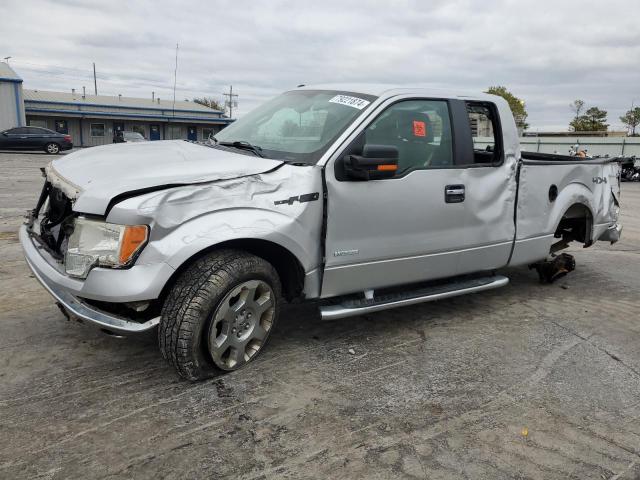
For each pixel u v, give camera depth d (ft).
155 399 10.16
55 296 10.20
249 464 8.49
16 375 10.82
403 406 10.39
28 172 52.34
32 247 11.41
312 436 9.29
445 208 13.34
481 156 15.15
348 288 12.31
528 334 14.30
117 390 10.41
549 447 9.29
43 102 141.28
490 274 15.69
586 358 12.94
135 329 9.93
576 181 17.29
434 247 13.38
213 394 10.43
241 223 10.26
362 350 12.80
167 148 12.98
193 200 9.90
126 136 107.45
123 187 9.67
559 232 19.02
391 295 13.26
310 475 8.30
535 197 15.66
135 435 9.05
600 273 20.90
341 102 12.92
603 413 10.45
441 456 8.91
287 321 14.29
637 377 12.05
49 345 12.17
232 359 11.06
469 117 14.24
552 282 18.94
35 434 8.95
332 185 11.44
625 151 87.92
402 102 12.89
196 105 182.50
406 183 12.53
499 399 10.81
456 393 10.98
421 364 12.22
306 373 11.49
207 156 11.85
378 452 8.94
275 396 10.48
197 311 10.02
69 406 9.81
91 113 145.38
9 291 15.49
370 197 11.98
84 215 9.96
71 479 7.96
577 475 8.59
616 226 19.70
